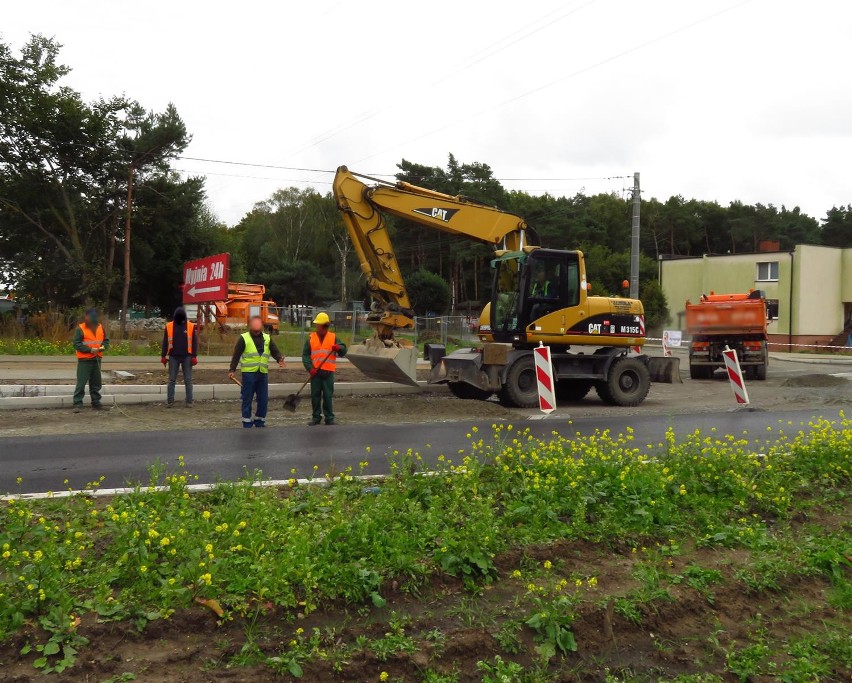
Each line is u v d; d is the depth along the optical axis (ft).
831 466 26.78
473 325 105.91
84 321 43.27
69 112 102.78
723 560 18.76
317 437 33.88
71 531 16.78
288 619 14.52
